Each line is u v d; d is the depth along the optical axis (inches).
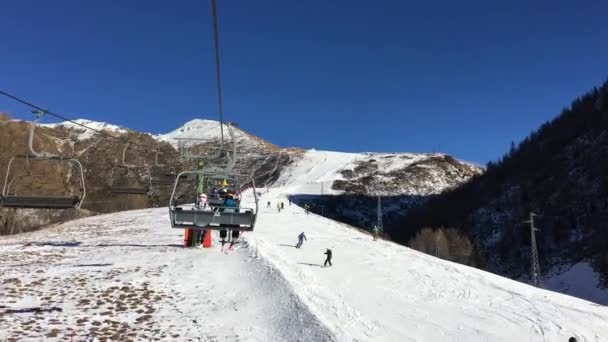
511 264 4168.3
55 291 820.6
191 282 932.0
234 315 763.4
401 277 1187.9
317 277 1089.4
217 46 397.4
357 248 1594.5
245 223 771.4
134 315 730.2
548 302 1060.5
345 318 803.4
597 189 4355.3
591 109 6254.9
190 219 762.8
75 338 616.4
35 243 1365.7
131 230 1739.7
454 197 6437.0
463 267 1433.3
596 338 846.5
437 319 874.1
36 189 1911.9
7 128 2033.7
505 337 812.0
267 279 946.7
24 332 620.1
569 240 3973.9
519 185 5556.1
